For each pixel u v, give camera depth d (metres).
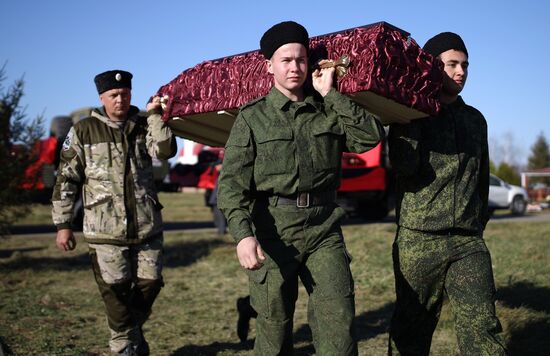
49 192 12.12
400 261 3.44
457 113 3.45
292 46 2.95
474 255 3.32
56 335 5.43
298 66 2.96
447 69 3.43
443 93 3.48
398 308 3.51
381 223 16.98
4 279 8.30
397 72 2.99
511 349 4.57
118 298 4.23
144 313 4.37
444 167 3.36
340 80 2.98
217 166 13.12
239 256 2.82
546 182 60.50
